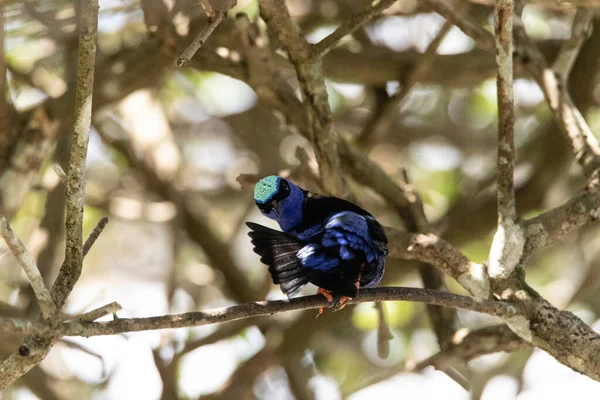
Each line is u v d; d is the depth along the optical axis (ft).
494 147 57.88
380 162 57.47
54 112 38.78
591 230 53.62
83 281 59.57
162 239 62.13
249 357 48.96
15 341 39.01
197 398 45.57
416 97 59.16
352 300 25.66
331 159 33.53
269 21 31.48
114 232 62.03
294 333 43.98
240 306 24.35
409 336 54.08
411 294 26.32
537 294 29.32
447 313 38.17
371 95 51.52
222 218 59.62
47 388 45.91
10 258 51.98
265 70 38.83
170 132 50.70
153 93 50.65
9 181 38.11
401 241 31.99
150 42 41.11
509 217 29.17
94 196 51.57
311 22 50.29
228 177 56.75
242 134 57.93
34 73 47.91
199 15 39.99
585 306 54.24
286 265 24.31
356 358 55.36
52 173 46.55
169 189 48.98
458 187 56.49
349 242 25.27
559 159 45.83
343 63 46.34
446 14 35.37
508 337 35.83
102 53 43.80
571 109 33.68
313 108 32.83
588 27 35.70
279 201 30.73
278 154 56.90
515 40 35.50
